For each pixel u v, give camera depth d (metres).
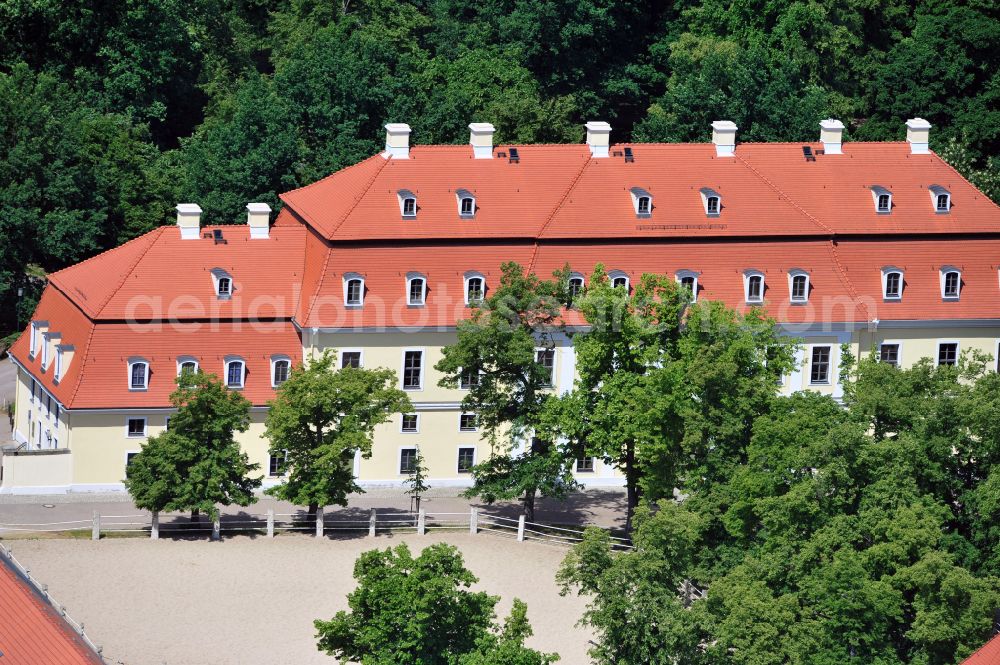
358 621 163.12
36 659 136.00
